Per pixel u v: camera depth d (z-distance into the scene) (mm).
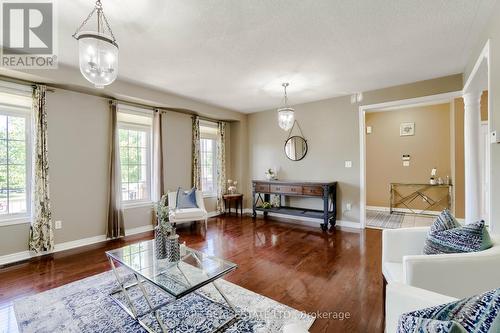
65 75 3230
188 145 5324
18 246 3143
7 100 3102
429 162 5930
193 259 2203
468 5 2062
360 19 2250
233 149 6305
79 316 1963
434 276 1435
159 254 2193
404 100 4090
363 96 4527
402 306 1104
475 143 3543
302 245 3662
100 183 3936
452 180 5426
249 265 2936
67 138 3574
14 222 3119
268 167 5875
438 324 659
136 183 4531
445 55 3016
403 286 1156
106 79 1950
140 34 2447
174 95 4586
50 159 3404
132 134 4484
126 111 4238
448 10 2129
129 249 2438
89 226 3803
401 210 6277
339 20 2262
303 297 2221
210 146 6023
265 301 2158
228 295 2256
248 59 3066
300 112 5344
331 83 4012
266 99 4941
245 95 4641
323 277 2611
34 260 3111
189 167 5344
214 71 3447
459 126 5008
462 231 1593
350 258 3141
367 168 6703
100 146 3934
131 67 3285
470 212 3604
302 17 2205
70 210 3604
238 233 4309
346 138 4766
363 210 4645
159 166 4668
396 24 2338
